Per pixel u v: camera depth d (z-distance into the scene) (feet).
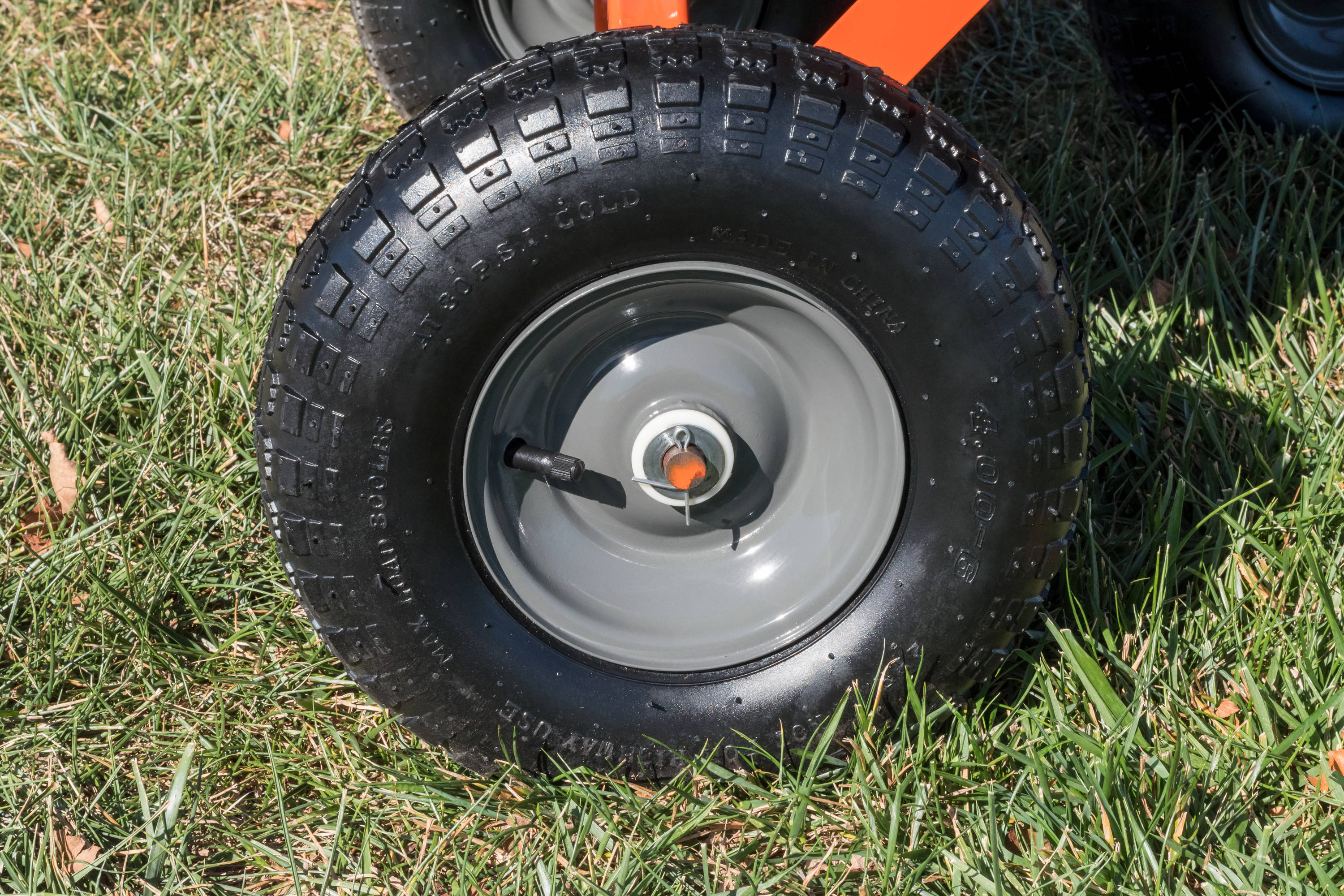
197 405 8.02
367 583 5.15
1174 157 9.50
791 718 5.64
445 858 5.58
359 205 4.79
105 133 10.85
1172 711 5.73
